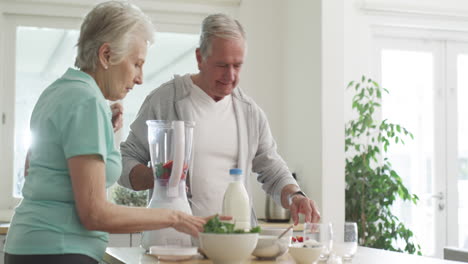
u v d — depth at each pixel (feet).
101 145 4.78
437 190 17.04
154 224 4.96
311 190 12.96
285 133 14.39
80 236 4.93
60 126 4.83
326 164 12.53
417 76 16.85
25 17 13.47
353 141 15.66
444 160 17.12
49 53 13.73
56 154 4.87
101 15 5.10
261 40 14.42
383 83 16.57
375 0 15.94
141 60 5.32
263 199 14.19
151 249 5.69
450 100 17.19
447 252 11.08
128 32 5.11
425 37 16.76
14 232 5.00
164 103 7.59
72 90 4.93
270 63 14.46
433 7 16.30
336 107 12.64
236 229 5.33
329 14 12.61
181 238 5.97
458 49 17.20
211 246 4.98
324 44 12.57
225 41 6.95
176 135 5.77
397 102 16.70
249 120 7.74
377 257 6.21
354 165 14.40
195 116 7.46
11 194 13.43
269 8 14.48
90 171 4.72
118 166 5.23
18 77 13.55
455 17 16.61
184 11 14.15
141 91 14.17
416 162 16.85
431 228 16.96
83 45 5.15
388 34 16.43
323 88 12.56
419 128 16.89
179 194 5.91
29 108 13.64
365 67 16.05
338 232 5.74
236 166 7.63
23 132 13.60
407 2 16.22
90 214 4.71
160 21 14.11
